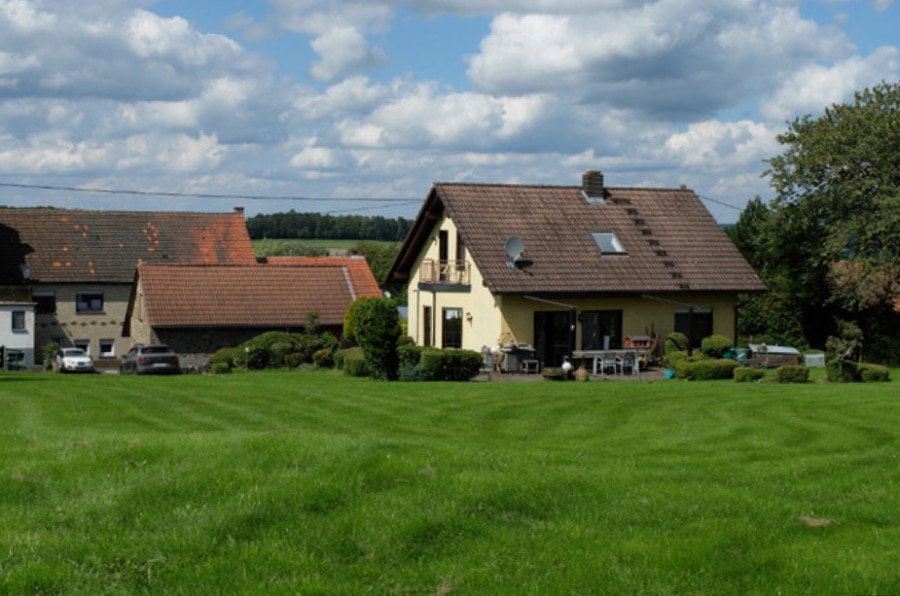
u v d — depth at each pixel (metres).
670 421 18.61
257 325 46.81
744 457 13.87
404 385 26.48
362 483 10.39
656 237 40.53
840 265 43.69
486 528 9.25
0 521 9.38
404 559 8.52
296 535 8.97
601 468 12.03
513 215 39.25
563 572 8.16
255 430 17.98
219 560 8.40
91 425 19.28
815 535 9.27
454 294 39.34
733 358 36.91
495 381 29.83
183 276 48.28
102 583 7.98
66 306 57.12
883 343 44.16
